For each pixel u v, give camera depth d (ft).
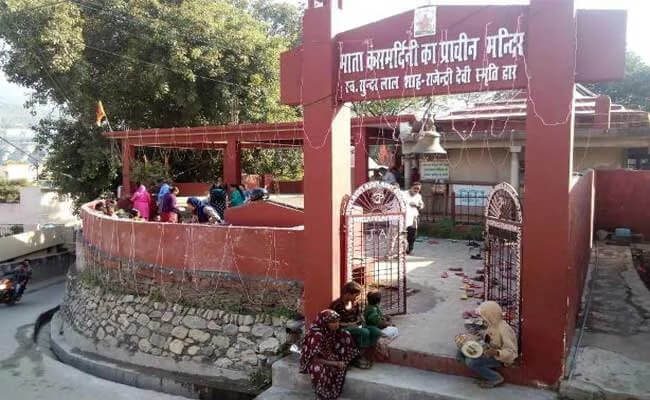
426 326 22.98
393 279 29.19
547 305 18.21
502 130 44.83
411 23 20.94
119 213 45.09
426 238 44.88
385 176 44.93
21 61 61.00
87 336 34.06
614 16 17.44
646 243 42.91
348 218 23.29
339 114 23.07
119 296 32.83
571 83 17.54
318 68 22.67
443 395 18.15
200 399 25.40
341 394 19.83
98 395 25.88
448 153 47.91
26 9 58.39
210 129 51.11
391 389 18.98
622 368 19.13
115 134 57.26
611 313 25.99
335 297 22.97
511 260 21.01
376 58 21.74
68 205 103.55
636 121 41.45
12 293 53.93
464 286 28.68
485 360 18.54
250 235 27.09
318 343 19.62
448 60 20.26
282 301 26.21
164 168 61.00
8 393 26.76
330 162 22.61
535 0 18.06
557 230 18.01
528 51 18.30
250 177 72.43
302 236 25.63
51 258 71.41
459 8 19.95
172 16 66.44
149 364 28.94
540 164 18.17
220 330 27.12
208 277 28.40
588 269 34.71
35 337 42.78
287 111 78.54
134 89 67.05
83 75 62.34
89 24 65.16
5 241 71.10
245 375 25.35
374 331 20.81
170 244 30.01
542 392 18.21
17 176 139.33
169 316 29.19
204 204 39.01
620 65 17.40
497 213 21.90
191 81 66.69
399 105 87.15
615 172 44.32
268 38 76.38
